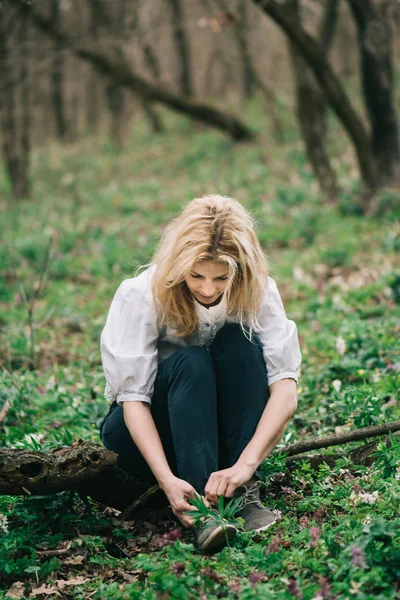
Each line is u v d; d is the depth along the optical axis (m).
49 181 18.11
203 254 3.08
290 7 10.05
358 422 3.91
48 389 5.28
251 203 12.45
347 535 2.90
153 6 18.66
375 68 10.65
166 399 3.27
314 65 10.50
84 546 3.21
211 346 3.38
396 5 15.58
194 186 14.83
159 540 3.17
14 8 14.04
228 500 3.14
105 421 3.49
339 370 5.16
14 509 3.37
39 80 21.30
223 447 3.28
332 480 3.50
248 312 3.27
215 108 17.59
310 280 8.23
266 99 17.81
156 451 3.17
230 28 16.86
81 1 20.78
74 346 6.74
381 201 10.60
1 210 14.21
